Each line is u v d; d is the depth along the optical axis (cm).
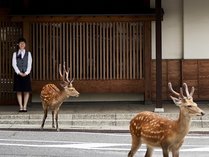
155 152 1358
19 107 2022
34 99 2102
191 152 1348
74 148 1395
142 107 2009
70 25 2072
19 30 2073
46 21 2052
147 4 2080
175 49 2122
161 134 1005
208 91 2111
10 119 1822
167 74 2117
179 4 2120
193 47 2119
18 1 2073
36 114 1853
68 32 2073
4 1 2067
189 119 998
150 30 2069
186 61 2111
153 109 1952
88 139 1539
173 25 2117
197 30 2114
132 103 2108
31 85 2045
